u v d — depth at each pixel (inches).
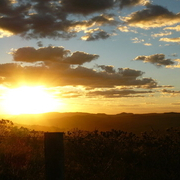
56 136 253.3
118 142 526.9
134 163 428.8
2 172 343.0
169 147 466.3
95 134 552.7
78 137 525.0
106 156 457.4
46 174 252.8
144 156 448.8
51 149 252.4
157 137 527.5
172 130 534.0
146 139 528.4
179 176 375.2
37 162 406.3
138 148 498.9
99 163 416.8
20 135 617.3
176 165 413.1
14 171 358.9
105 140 528.1
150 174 374.6
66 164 403.9
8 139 571.2
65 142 527.2
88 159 433.4
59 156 252.4
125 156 458.0
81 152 462.6
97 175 360.8
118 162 423.8
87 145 488.4
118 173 370.3
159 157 436.5
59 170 251.4
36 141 573.9
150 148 488.1
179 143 478.9
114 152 466.3
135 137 557.0
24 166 374.6
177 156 434.9
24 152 456.4
